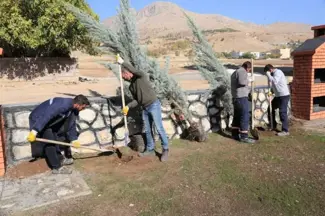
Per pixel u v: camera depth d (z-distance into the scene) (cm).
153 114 579
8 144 549
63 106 498
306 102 914
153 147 625
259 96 853
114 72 693
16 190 465
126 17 665
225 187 475
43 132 513
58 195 450
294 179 502
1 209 412
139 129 683
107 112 644
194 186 479
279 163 569
